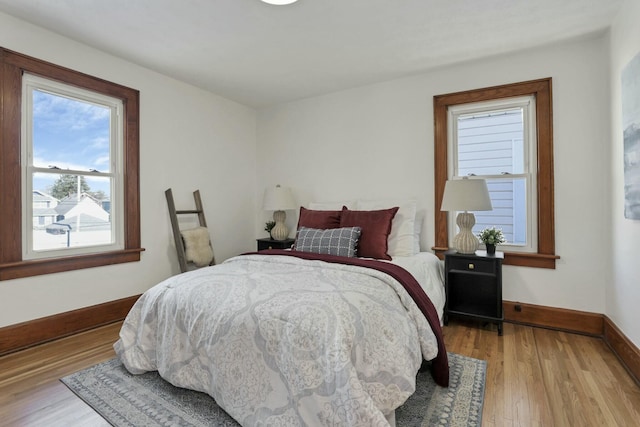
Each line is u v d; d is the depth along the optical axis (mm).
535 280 2730
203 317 1619
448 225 3109
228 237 3906
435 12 2148
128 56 2791
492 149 2959
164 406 1604
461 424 1465
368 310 1492
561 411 1565
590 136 2527
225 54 2752
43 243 2420
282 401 1330
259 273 1969
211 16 2189
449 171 3102
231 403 1447
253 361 1426
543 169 2686
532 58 2719
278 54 2754
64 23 2287
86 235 2676
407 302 1744
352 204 3449
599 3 2057
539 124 2697
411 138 3250
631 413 1546
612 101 2287
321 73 3158
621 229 2131
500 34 2436
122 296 2865
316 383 1266
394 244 2834
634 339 1937
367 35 2443
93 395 1697
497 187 2945
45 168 2422
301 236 2873
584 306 2561
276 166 4133
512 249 2879
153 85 3104
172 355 1711
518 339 2432
